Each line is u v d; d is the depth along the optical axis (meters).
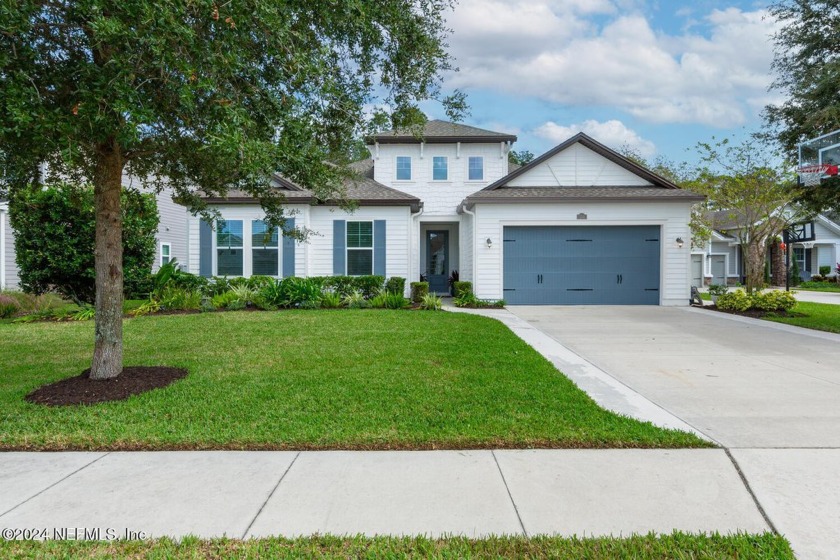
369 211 15.80
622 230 15.11
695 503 3.03
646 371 6.63
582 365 6.99
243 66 4.27
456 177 18.92
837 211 12.21
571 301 15.15
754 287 15.47
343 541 2.60
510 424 4.29
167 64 3.78
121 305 5.74
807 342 8.95
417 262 18.59
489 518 2.84
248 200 14.74
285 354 7.22
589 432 4.12
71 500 3.04
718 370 6.69
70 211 12.44
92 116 3.80
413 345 7.89
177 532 2.69
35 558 2.46
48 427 4.22
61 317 11.39
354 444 3.90
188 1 3.59
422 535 2.66
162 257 20.14
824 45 11.13
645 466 3.55
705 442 3.95
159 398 5.05
